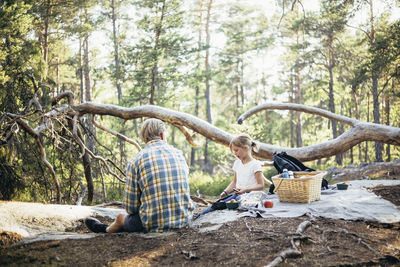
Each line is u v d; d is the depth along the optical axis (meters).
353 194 4.75
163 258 2.71
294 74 28.72
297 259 2.56
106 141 17.33
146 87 20.75
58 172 9.12
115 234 3.39
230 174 19.22
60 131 7.97
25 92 9.12
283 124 35.81
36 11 13.51
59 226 3.89
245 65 35.75
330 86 24.39
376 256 2.62
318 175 4.40
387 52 13.99
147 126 3.58
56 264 2.65
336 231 3.15
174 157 3.52
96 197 10.18
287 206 4.15
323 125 33.97
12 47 9.41
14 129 7.29
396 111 22.88
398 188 5.11
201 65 29.09
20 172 8.51
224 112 38.78
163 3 18.95
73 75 24.58
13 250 3.02
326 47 24.03
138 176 3.38
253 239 2.98
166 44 19.33
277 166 5.35
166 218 3.36
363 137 7.60
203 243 2.98
